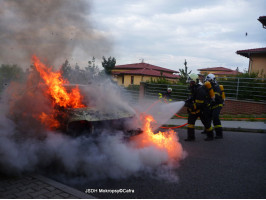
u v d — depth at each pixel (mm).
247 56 17938
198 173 3791
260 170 3867
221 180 3494
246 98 10328
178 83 13219
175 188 3256
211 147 5277
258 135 6391
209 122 5840
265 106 9281
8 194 2961
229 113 10156
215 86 5973
